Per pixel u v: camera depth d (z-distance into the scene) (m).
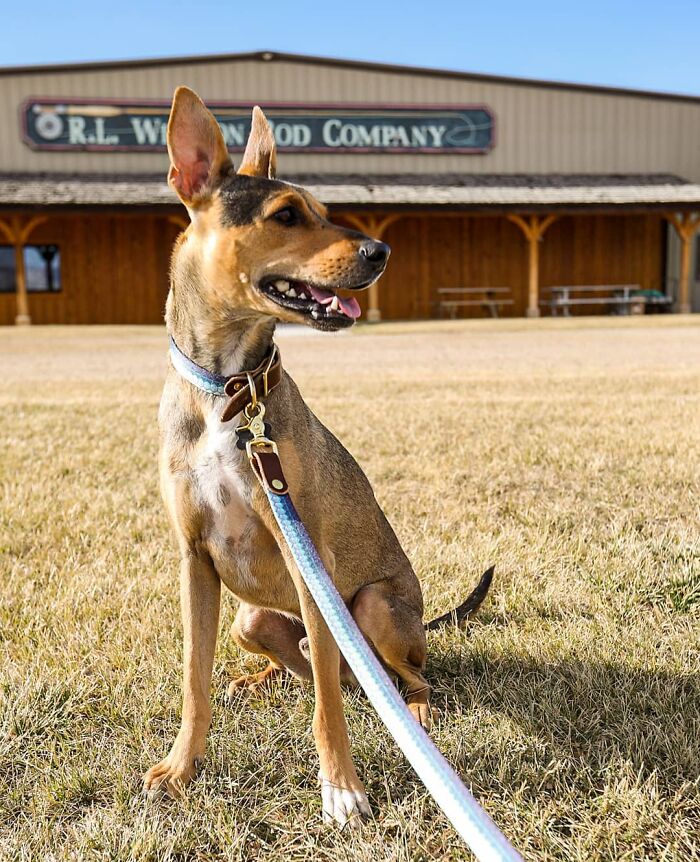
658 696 2.81
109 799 2.44
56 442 7.11
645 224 30.55
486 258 29.81
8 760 2.61
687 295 28.97
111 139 27.83
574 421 7.68
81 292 27.62
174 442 2.67
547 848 2.16
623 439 6.75
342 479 2.98
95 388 10.91
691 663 3.08
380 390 10.13
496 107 29.91
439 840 2.21
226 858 2.18
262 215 2.47
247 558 2.72
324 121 28.88
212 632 2.73
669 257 30.88
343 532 2.99
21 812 2.38
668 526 4.65
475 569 4.09
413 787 2.44
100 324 27.77
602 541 4.46
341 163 29.23
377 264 2.43
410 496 5.36
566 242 30.22
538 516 4.84
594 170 30.86
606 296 30.58
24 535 4.71
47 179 26.97
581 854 2.11
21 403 9.38
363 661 1.91
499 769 2.45
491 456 6.30
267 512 2.59
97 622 3.50
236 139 28.22
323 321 2.45
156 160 28.16
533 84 29.98
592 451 6.37
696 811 2.31
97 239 27.50
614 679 2.96
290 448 2.61
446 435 7.12
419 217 29.25
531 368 12.73
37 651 3.25
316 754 2.63
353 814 2.31
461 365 13.45
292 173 28.91
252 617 3.05
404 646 3.00
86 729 2.76
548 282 30.34
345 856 2.15
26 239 26.94
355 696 2.98
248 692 3.05
